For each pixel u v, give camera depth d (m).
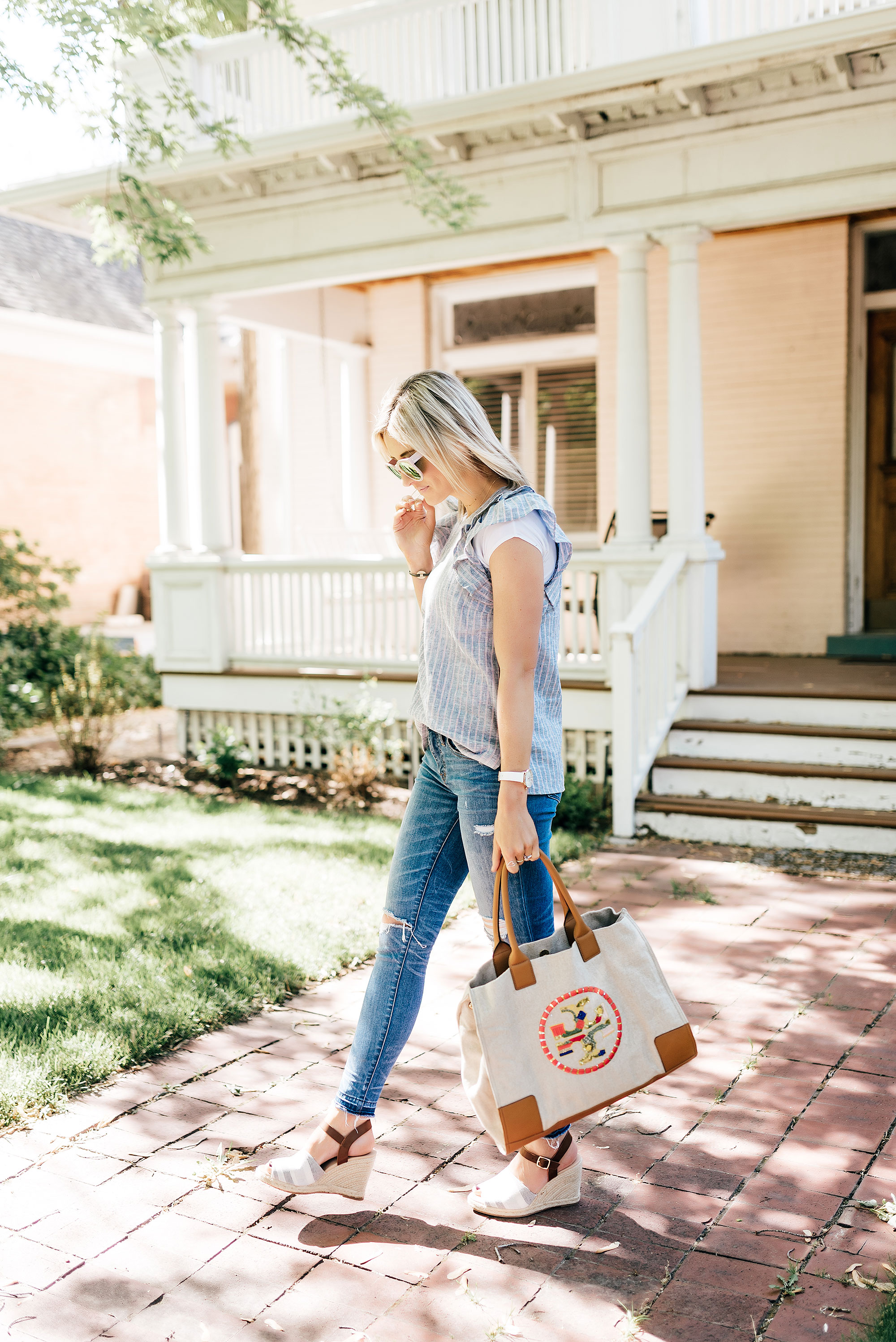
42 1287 2.29
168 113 6.58
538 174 6.71
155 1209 2.58
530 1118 2.22
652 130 6.36
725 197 6.25
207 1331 2.14
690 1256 2.37
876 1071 3.23
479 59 6.90
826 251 8.47
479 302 10.08
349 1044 3.50
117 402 15.78
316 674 8.04
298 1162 2.52
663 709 6.43
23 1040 3.38
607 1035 2.25
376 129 6.53
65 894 5.00
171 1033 3.50
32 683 9.39
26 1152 2.83
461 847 2.54
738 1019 3.62
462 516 2.61
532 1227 2.49
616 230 6.54
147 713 11.52
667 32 6.32
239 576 8.43
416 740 7.81
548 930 2.40
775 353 8.72
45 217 8.20
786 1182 2.66
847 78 5.76
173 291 8.08
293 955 4.17
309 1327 2.17
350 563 7.97
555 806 2.42
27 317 13.87
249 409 11.91
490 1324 2.16
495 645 2.25
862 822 5.65
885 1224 2.46
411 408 2.34
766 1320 2.16
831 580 8.68
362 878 5.26
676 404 6.61
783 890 5.08
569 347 9.62
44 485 14.88
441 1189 2.66
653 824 6.15
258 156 6.98
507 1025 2.22
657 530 8.54
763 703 6.48
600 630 6.99
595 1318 2.18
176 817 6.76
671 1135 2.90
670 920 4.65
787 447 8.74
